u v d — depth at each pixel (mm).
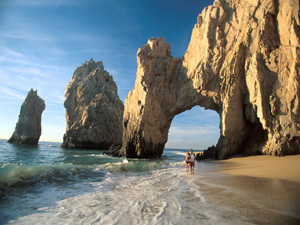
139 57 31359
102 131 60594
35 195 7051
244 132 23938
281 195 6031
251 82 21250
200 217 4383
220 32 25047
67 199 6496
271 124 19500
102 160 24297
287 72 19094
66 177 10711
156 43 32906
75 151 45375
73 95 65938
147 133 29375
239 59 22844
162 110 30906
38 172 10531
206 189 7234
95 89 66312
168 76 31469
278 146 18844
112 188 8250
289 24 19328
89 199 6426
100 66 73500
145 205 5512
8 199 6484
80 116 61750
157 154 31516
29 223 4402
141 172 13773
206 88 26016
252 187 7250
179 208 5074
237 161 19547
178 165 19062
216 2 26922
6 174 8742
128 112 33594
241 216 4359
